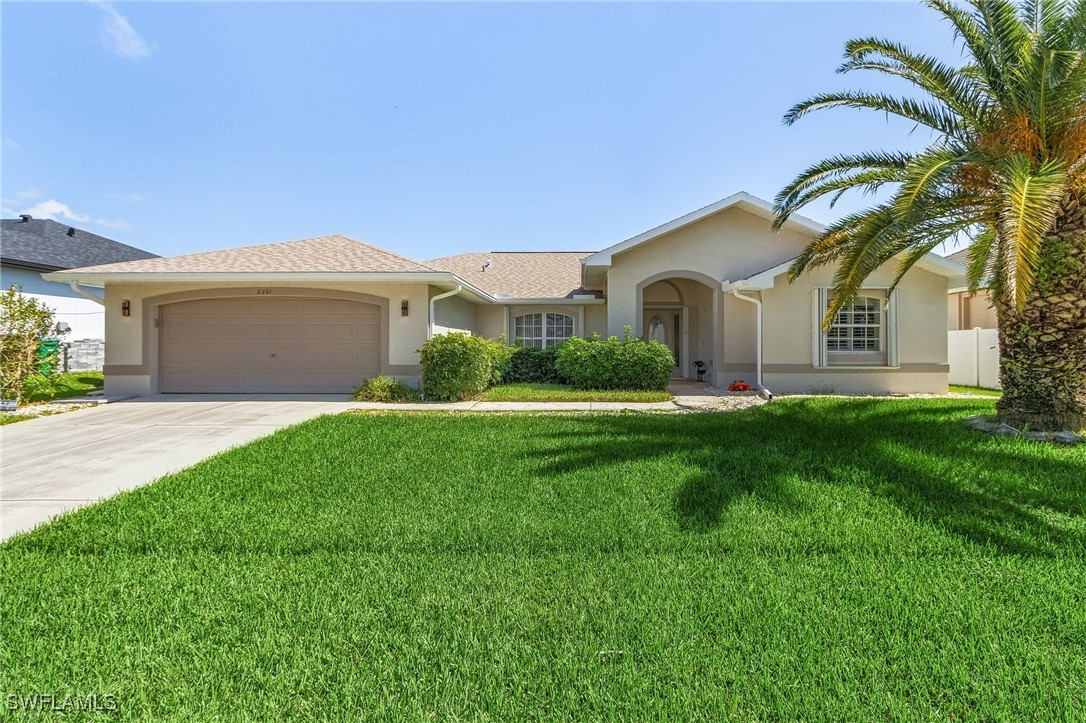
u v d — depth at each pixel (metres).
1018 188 5.99
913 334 13.75
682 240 15.24
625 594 3.20
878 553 3.78
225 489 5.32
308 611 3.02
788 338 13.95
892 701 2.25
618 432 8.13
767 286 13.16
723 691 2.33
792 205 10.37
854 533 4.11
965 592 3.19
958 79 7.84
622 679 2.40
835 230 9.98
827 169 9.55
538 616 2.95
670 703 2.25
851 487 5.22
